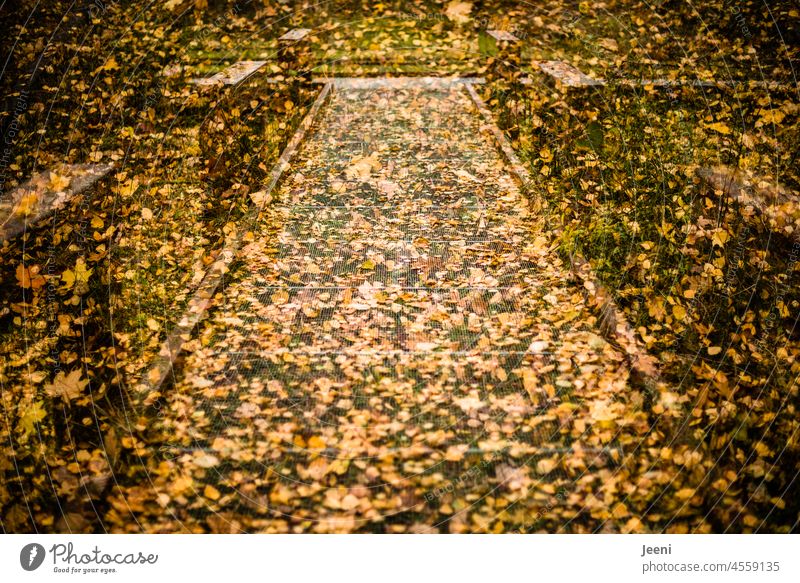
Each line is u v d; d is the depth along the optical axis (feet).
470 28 31.99
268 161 20.03
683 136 16.19
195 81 18.71
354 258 15.25
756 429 9.40
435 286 13.87
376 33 32.45
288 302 13.26
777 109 14.75
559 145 19.45
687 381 10.40
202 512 8.32
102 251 13.32
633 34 21.36
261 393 10.46
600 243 14.20
